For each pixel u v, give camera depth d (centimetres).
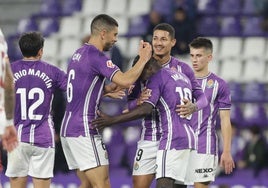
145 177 2647
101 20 2533
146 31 5250
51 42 5728
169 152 2536
